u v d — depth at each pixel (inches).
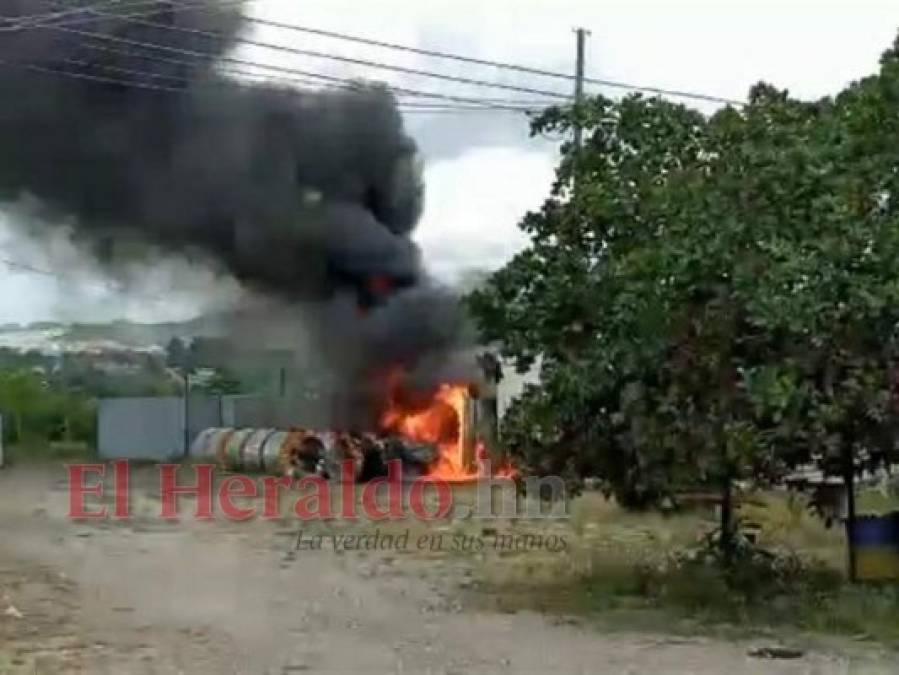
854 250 406.3
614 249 461.1
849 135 429.7
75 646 376.2
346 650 368.8
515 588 488.7
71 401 1403.8
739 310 413.1
